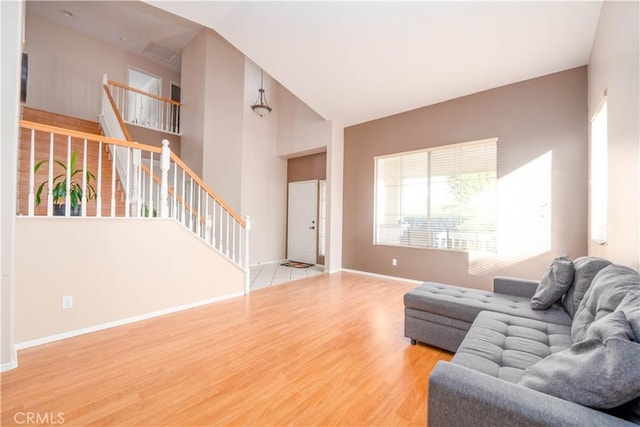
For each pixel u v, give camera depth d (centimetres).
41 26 557
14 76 191
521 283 245
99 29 590
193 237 330
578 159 331
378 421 150
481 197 400
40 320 230
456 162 424
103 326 262
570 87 339
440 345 226
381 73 380
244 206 599
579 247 327
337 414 155
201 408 159
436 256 438
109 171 428
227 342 239
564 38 292
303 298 368
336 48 340
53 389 173
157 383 181
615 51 214
